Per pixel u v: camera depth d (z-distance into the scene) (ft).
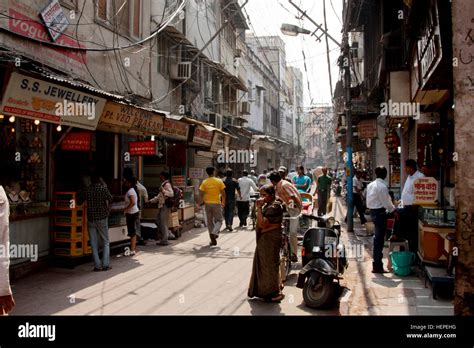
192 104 58.80
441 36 17.97
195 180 55.77
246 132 88.58
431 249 21.47
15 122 25.09
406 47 33.60
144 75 43.32
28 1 26.21
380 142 58.75
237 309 18.83
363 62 63.93
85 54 32.53
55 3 28.71
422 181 25.53
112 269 26.37
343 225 46.78
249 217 54.80
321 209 47.62
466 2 12.46
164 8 46.39
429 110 34.22
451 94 27.09
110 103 26.81
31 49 26.32
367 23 57.47
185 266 27.35
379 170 24.94
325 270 18.75
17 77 19.30
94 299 20.06
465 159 12.41
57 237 26.73
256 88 113.09
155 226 38.19
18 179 25.03
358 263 27.66
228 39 77.56
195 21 56.65
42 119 21.45
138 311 18.37
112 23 36.83
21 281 23.24
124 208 31.09
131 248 31.07
